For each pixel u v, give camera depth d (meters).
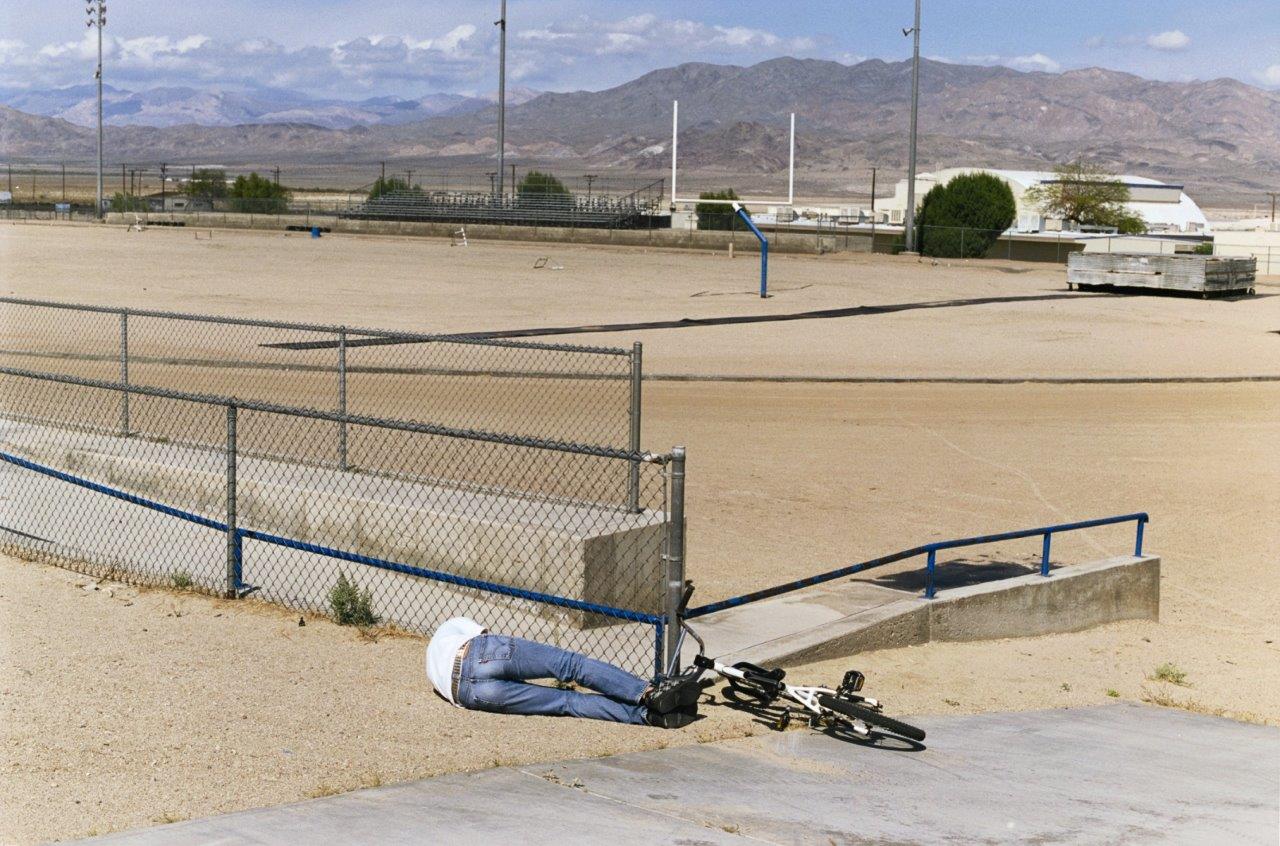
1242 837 6.62
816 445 21.59
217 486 12.71
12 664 8.38
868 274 59.91
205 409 19.83
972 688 10.15
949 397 27.25
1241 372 31.66
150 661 8.66
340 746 7.25
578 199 96.12
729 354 32.06
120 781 6.51
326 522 11.69
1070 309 45.12
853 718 8.33
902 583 13.34
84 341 29.77
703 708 8.60
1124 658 12.09
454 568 10.75
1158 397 28.14
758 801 6.71
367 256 62.72
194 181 133.12
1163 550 16.48
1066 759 8.15
